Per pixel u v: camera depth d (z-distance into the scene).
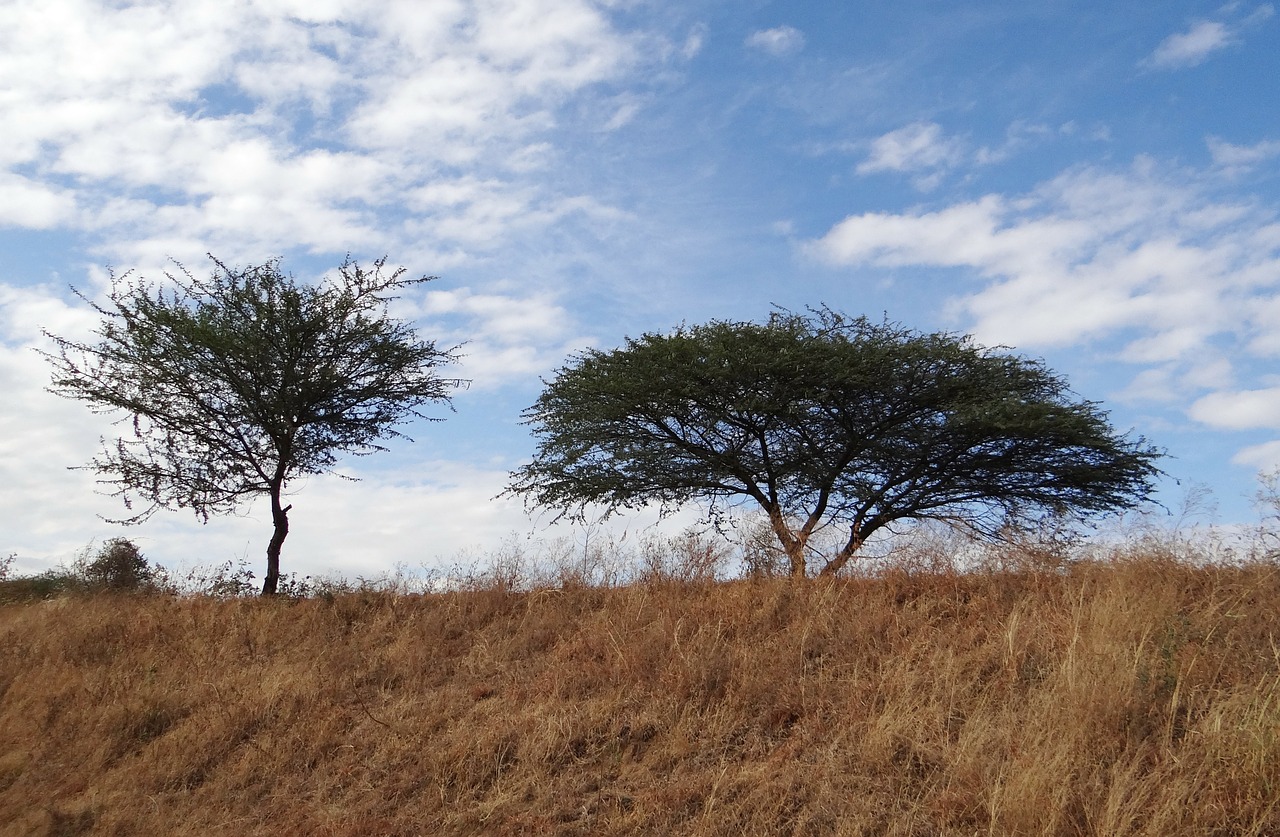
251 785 9.02
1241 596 9.38
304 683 10.91
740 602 11.31
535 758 8.55
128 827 8.38
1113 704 7.47
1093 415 18.34
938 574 11.40
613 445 19.50
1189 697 7.66
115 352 18.00
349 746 9.45
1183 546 10.71
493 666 11.22
